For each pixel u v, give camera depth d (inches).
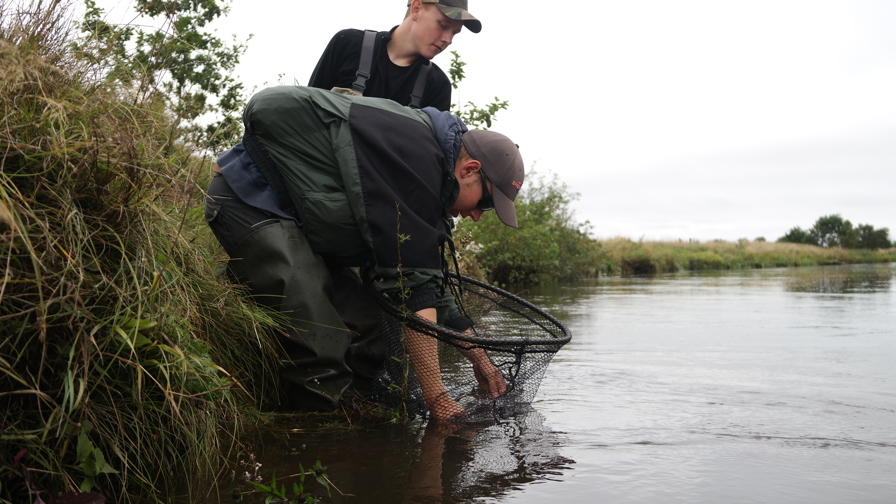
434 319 96.9
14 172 58.9
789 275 768.9
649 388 122.6
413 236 93.4
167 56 82.2
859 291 432.5
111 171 64.1
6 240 52.6
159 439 68.7
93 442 61.4
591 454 82.5
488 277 438.6
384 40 134.2
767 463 79.3
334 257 99.7
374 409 101.1
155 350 66.4
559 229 572.1
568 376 133.7
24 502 53.9
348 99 96.2
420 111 102.2
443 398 98.3
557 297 362.6
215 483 69.0
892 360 155.0
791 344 181.0
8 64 60.1
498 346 98.0
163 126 81.4
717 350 169.2
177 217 85.4
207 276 92.3
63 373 58.1
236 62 181.2
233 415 85.4
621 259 816.9
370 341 105.5
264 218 95.3
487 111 230.7
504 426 95.6
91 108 66.8
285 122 94.1
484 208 107.7
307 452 81.2
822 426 96.7
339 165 92.0
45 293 56.9
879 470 77.0
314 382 95.7
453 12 129.0
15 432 53.6
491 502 66.2
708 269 1039.6
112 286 62.3
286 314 94.0
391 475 73.5
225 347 94.3
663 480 73.2
